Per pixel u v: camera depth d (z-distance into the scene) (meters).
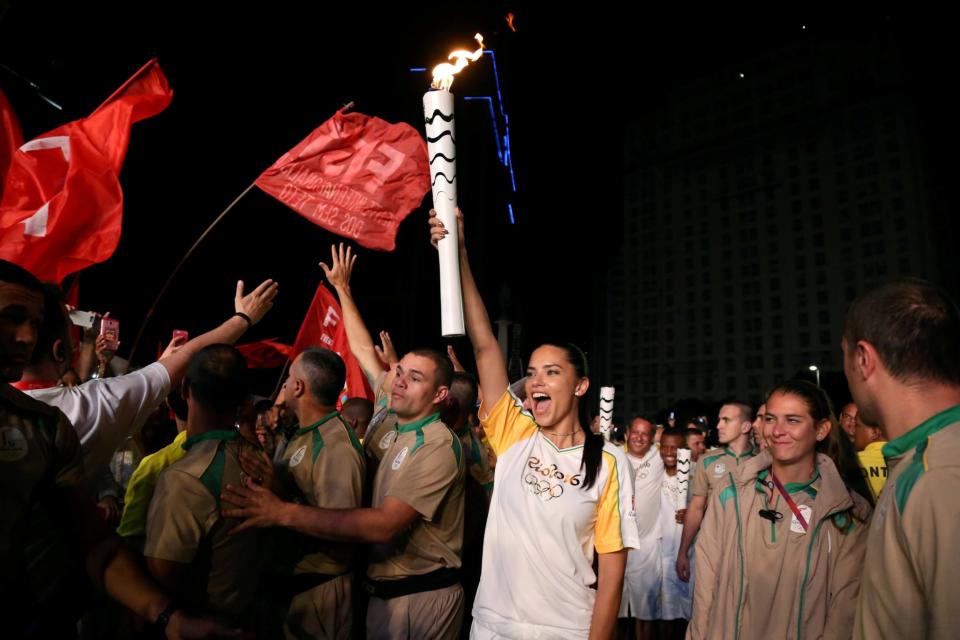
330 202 4.71
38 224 3.57
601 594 2.42
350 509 2.65
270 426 4.30
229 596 2.38
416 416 3.11
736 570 2.87
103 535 1.85
